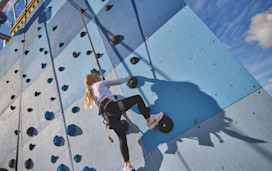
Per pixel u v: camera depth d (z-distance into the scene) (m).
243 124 1.67
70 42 3.48
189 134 1.90
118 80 1.94
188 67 2.11
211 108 1.86
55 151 2.90
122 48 2.70
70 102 3.05
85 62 3.08
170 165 1.92
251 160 1.57
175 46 2.27
